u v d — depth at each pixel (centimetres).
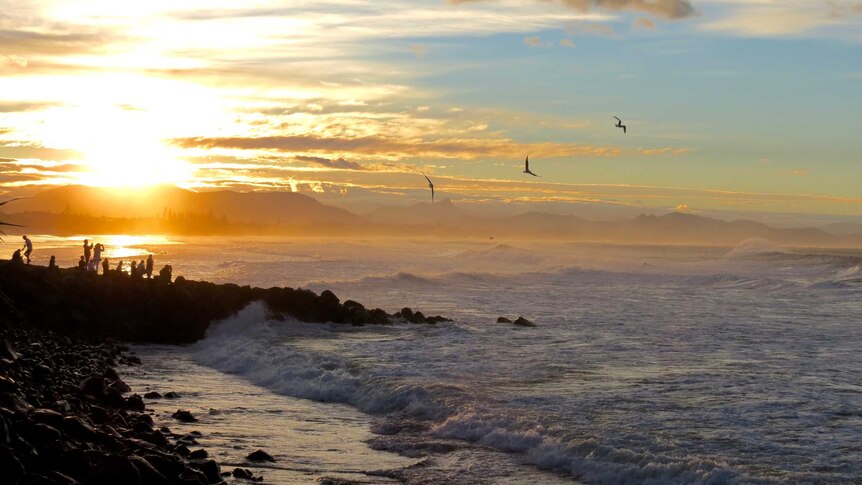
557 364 2502
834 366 2477
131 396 1862
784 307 4675
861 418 1758
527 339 3172
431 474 1386
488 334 3359
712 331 3438
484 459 1483
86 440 1207
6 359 1684
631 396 1984
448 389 1995
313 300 3819
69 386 1791
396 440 1619
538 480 1362
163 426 1628
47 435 1120
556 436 1559
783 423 1709
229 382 2353
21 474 990
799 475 1333
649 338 3184
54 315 3269
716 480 1295
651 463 1377
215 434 1639
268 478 1334
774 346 2952
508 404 1881
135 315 3438
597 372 2348
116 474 1048
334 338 3300
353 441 1617
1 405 1232
